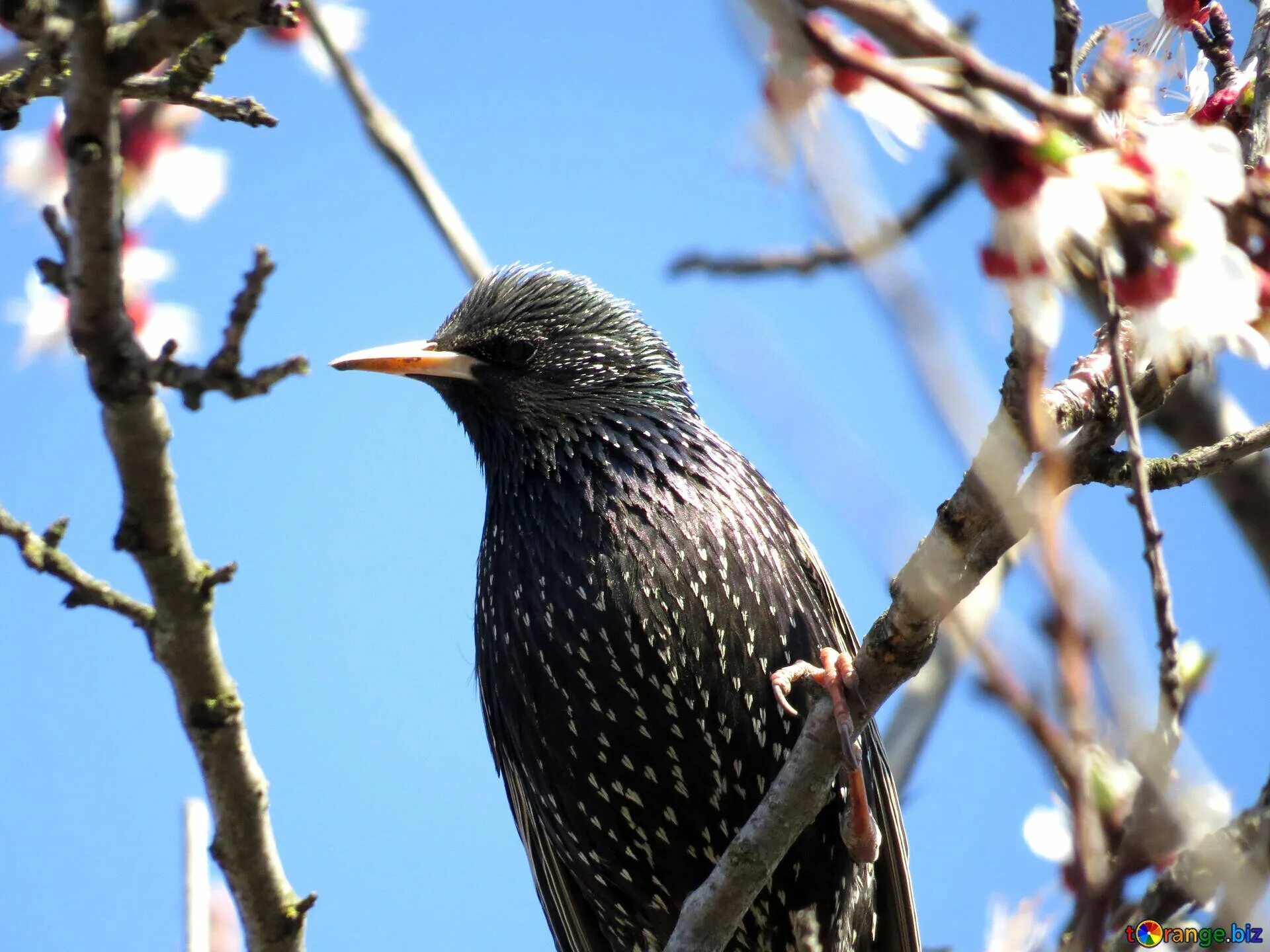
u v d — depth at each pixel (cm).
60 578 584
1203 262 397
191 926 646
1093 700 398
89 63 480
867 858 744
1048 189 379
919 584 602
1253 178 420
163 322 805
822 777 708
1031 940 456
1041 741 408
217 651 604
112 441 547
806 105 347
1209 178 398
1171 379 579
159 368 520
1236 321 398
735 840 721
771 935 945
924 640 657
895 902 954
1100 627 373
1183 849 470
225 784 621
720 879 723
